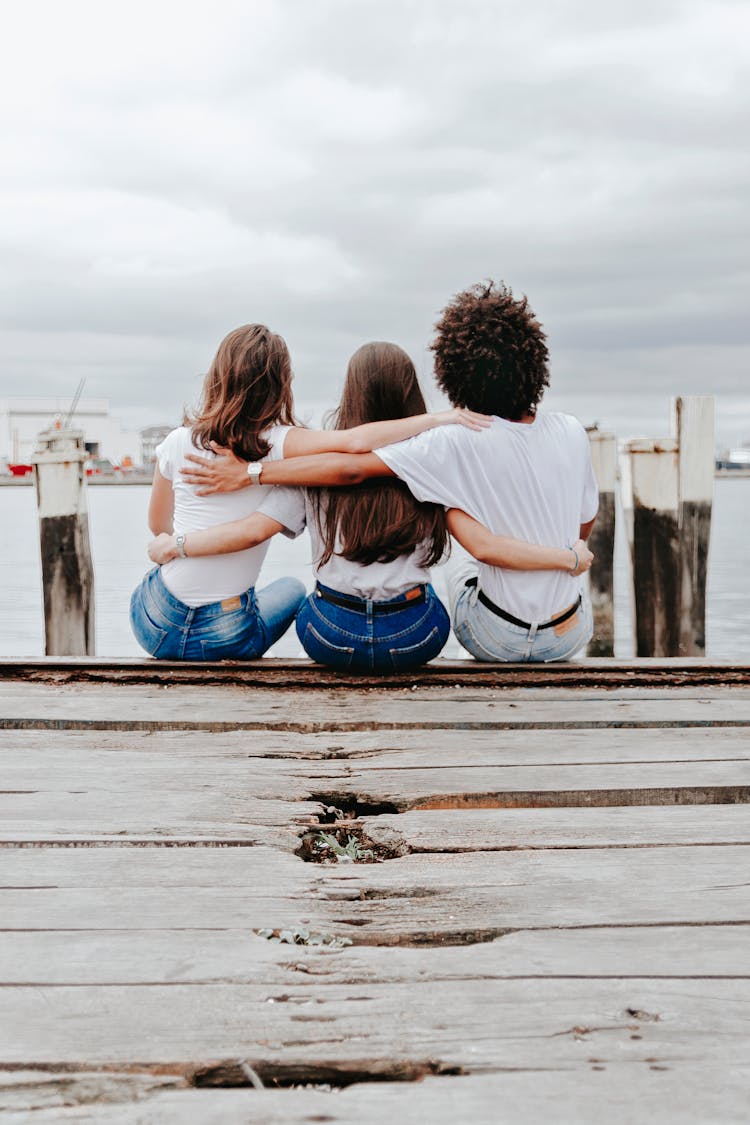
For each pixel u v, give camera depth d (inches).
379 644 138.6
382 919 68.4
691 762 105.0
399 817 90.2
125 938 65.4
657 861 79.2
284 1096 49.6
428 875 76.2
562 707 129.1
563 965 61.9
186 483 142.1
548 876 76.0
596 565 258.1
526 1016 56.0
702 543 255.4
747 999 58.0
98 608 424.2
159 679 142.8
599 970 61.2
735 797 96.3
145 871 76.5
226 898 71.8
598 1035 54.2
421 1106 48.6
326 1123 47.3
